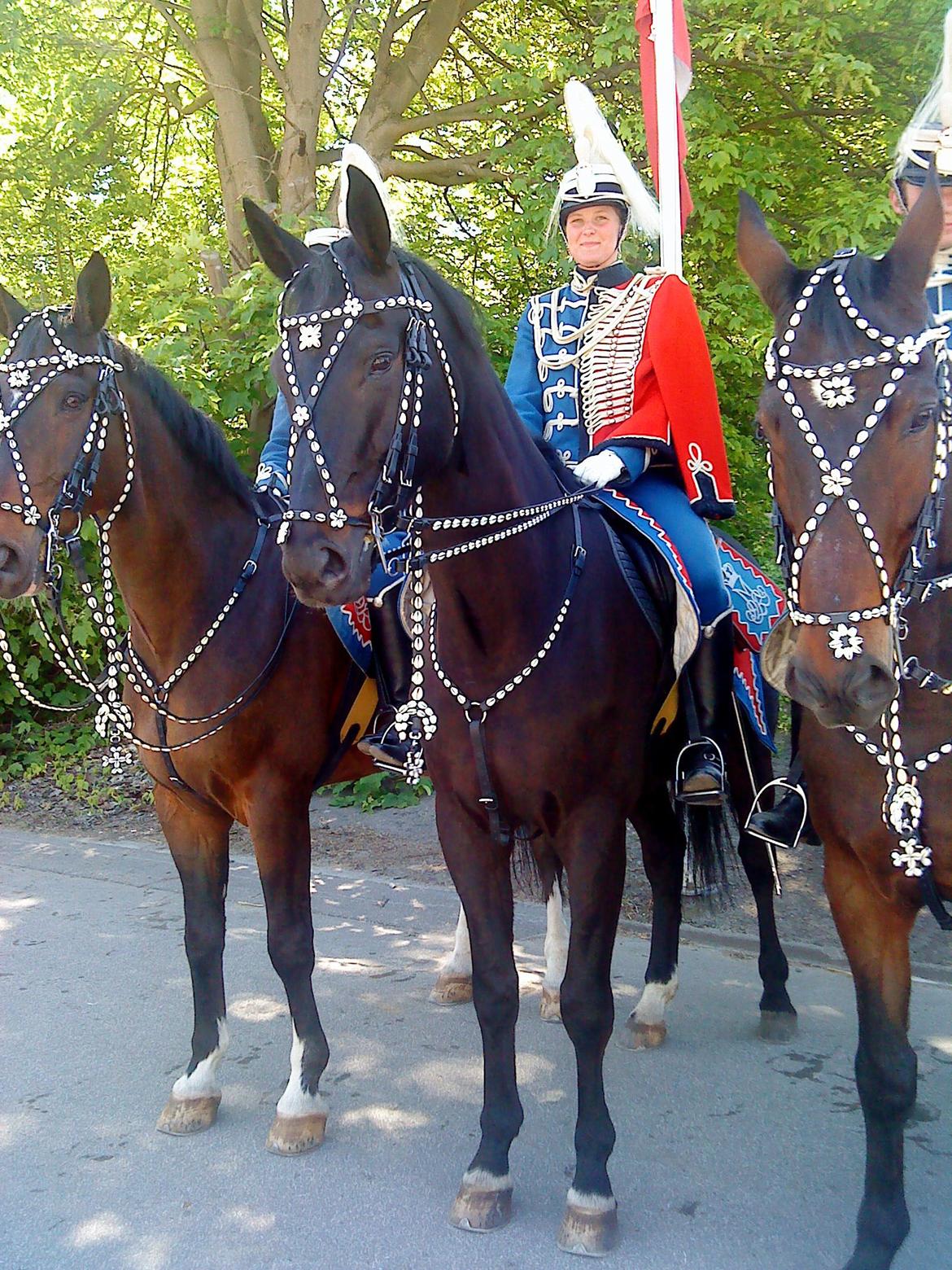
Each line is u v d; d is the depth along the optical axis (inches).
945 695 87.0
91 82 320.5
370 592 128.2
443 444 95.7
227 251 327.0
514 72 278.1
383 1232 108.8
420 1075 140.3
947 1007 156.9
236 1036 151.9
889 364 73.5
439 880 218.7
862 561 73.4
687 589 115.2
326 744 128.2
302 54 309.3
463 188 331.0
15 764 304.3
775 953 150.6
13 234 362.3
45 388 111.5
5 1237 109.1
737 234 83.7
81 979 173.2
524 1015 158.6
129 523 117.7
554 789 106.0
